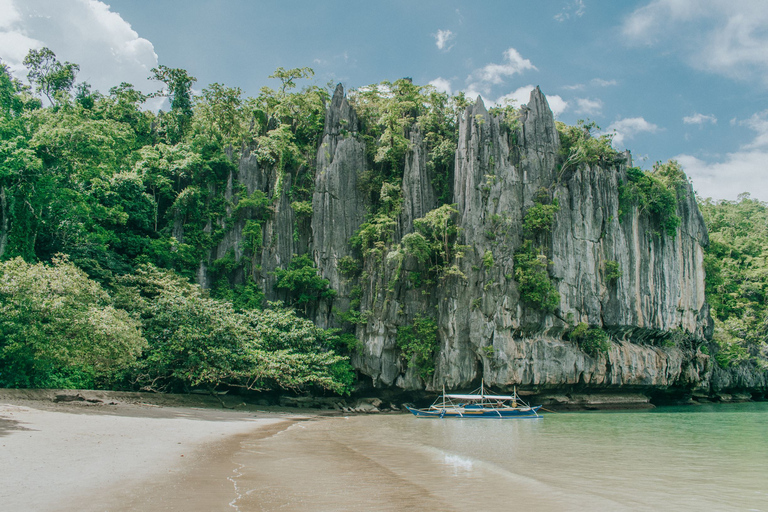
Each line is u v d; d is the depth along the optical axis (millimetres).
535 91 60469
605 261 57938
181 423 26938
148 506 10406
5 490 10859
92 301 32625
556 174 58312
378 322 52781
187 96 69812
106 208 48375
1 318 27484
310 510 11125
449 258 53906
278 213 58000
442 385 51000
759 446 24953
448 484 14945
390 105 58500
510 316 50656
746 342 80250
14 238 38688
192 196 56375
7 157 36219
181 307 39969
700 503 13352
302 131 64312
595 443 25703
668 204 65188
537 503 12883
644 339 63156
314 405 49969
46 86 60594
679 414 47719
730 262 94000
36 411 23578
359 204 58125
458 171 55969
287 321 49656
